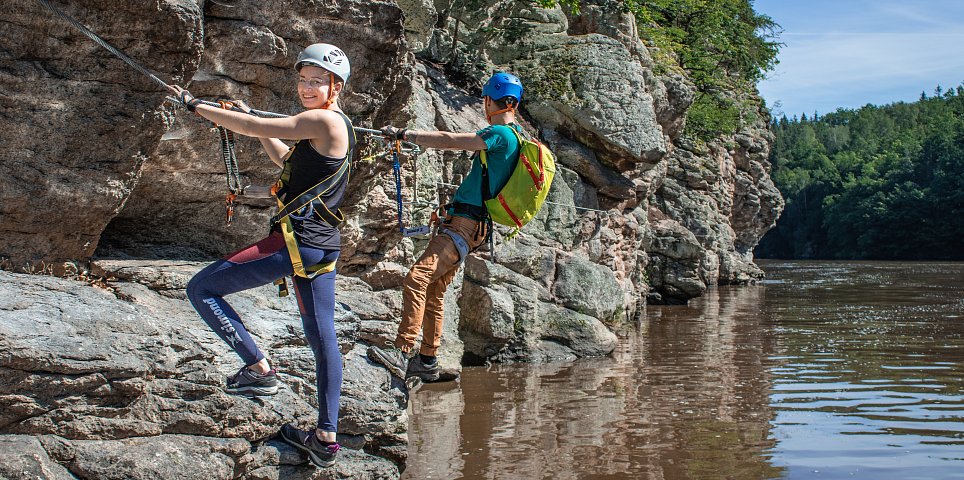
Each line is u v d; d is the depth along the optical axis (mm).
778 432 8453
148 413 4340
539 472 6875
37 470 3893
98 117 5215
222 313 4488
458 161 12859
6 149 5055
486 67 15859
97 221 5480
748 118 37906
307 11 6219
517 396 10039
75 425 4125
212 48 5906
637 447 7762
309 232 4438
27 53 4969
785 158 128625
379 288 9000
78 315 4375
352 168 7188
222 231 6758
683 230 25109
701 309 23000
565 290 14047
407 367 5738
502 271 12984
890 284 36438
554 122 16078
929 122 149250
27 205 5172
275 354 5172
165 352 4434
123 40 5105
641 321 19328
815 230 109375
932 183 90688
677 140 29719
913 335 16875
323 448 4684
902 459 7477
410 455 7262
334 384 4664
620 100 16078
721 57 30984
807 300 26594
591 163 16125
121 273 5508
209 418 4492
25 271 5344
